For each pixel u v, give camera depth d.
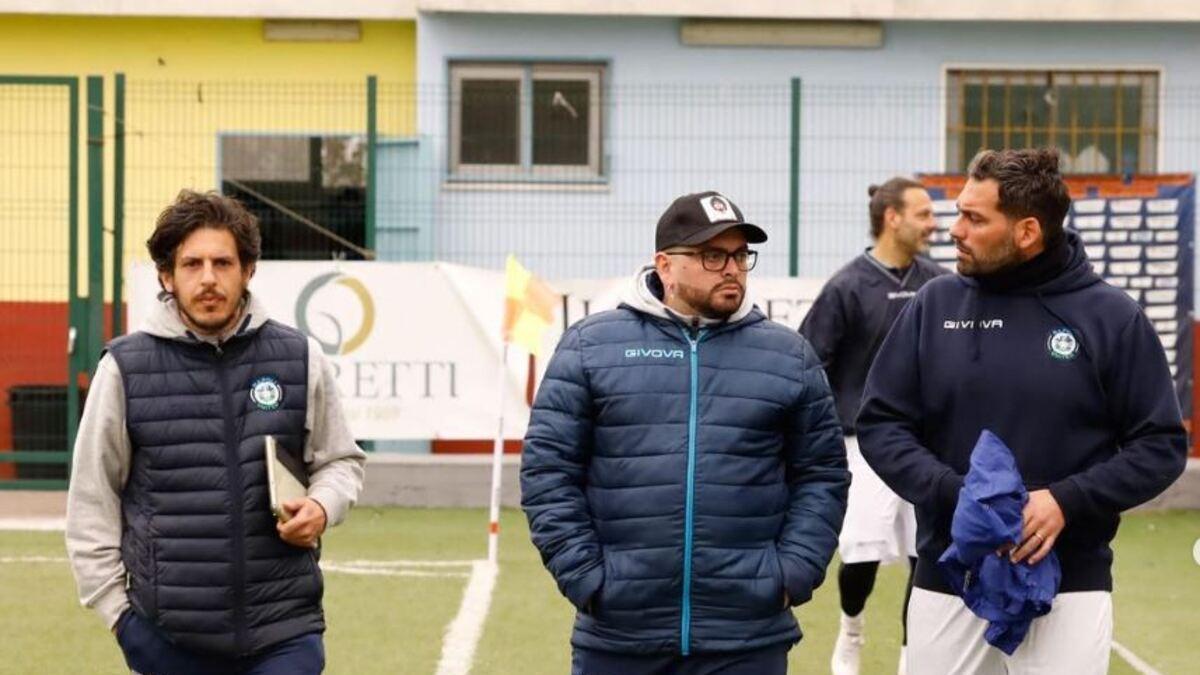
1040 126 22.86
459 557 15.84
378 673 11.51
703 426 6.98
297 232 22.16
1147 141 22.89
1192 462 19.69
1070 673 7.11
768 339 7.14
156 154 22.19
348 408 18.83
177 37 23.19
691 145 22.45
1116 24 22.81
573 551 6.95
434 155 22.16
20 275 20.42
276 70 23.14
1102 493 6.96
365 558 15.75
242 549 6.85
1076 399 7.14
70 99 19.27
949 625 7.33
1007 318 7.24
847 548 11.16
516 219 22.23
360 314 18.80
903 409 7.43
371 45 23.14
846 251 22.03
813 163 22.42
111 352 6.92
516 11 22.39
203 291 6.80
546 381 7.15
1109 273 20.64
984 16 22.44
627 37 22.75
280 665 6.91
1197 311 21.14
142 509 6.88
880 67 22.77
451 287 18.83
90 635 12.59
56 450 19.88
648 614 6.94
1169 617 13.65
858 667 11.49
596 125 22.61
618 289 18.84
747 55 22.77
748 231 7.03
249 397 6.93
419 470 18.97
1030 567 6.88
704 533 6.93
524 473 7.09
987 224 7.15
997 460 6.88
